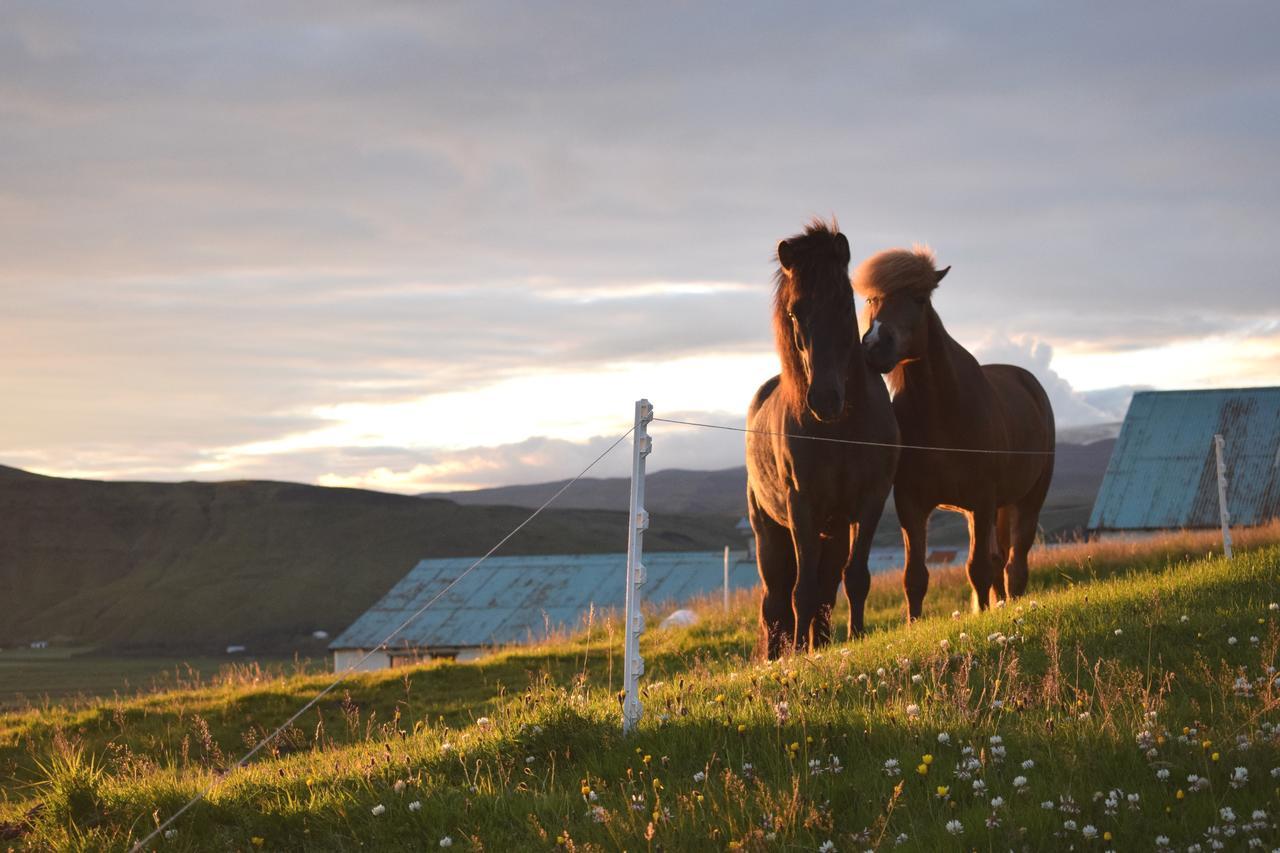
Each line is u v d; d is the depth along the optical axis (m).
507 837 4.68
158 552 195.38
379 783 5.66
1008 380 11.47
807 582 8.49
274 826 5.14
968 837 4.09
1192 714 5.44
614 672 13.04
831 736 5.43
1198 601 8.16
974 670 6.90
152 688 14.74
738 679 7.42
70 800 5.49
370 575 177.25
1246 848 3.84
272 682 14.46
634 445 6.07
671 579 55.16
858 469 8.47
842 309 7.93
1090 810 4.29
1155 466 39.78
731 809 4.50
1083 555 18.28
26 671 98.75
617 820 4.52
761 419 9.12
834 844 4.20
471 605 54.62
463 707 11.53
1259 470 38.28
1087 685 6.34
